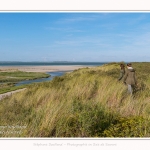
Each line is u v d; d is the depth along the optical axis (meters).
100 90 8.69
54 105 6.51
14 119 6.37
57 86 11.40
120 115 5.68
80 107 5.82
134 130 4.66
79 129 4.88
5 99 11.37
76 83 11.49
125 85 9.19
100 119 5.10
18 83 32.62
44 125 5.01
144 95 7.95
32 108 7.41
